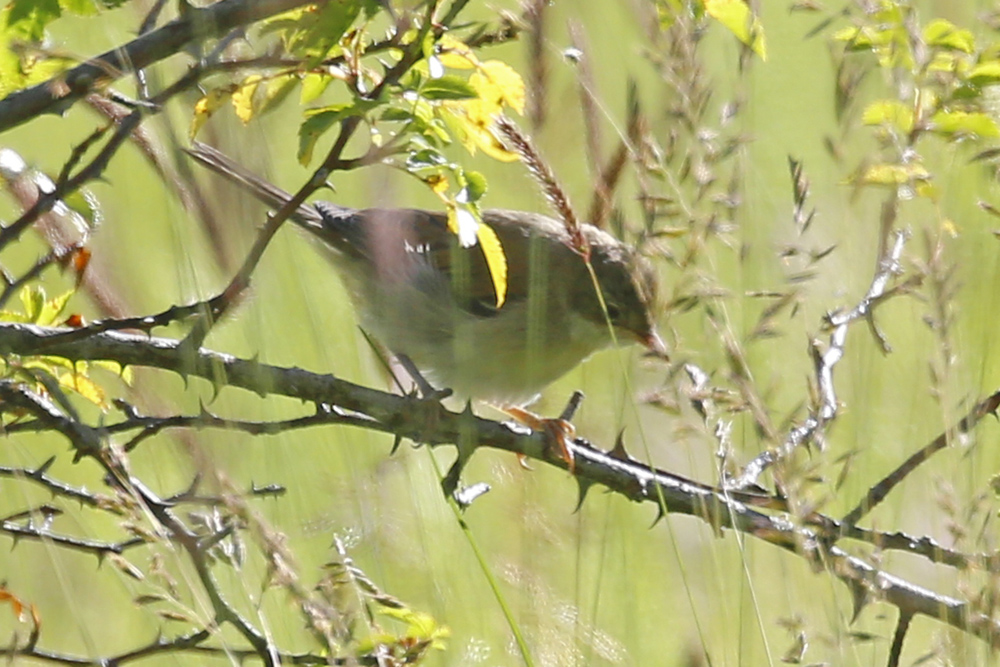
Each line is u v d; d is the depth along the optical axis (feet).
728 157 21.61
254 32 19.86
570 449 22.30
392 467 23.09
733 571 21.59
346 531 20.57
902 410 26.40
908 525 24.45
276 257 24.44
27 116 18.21
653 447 26.86
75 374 21.36
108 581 29.71
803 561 22.59
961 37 21.91
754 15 20.31
